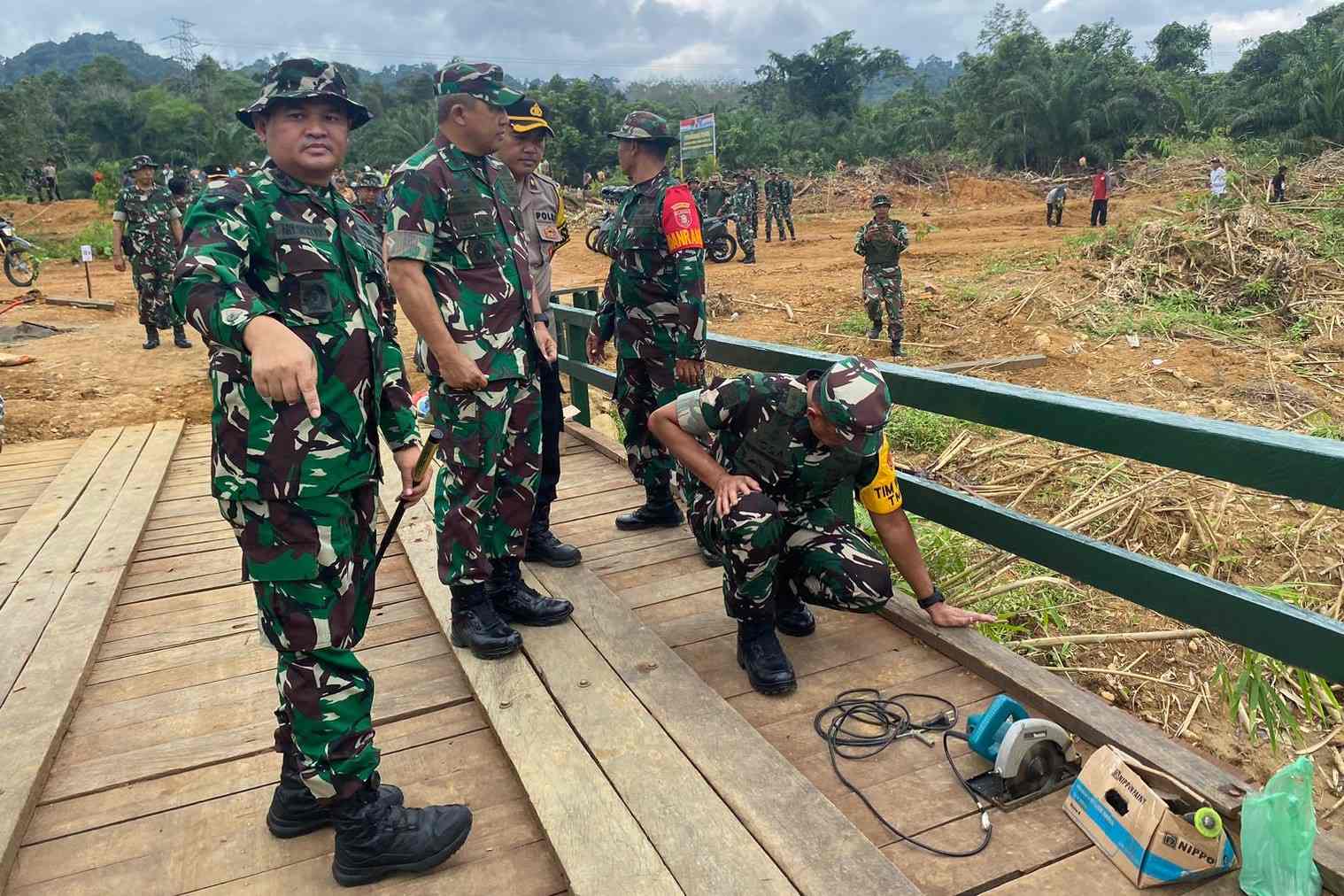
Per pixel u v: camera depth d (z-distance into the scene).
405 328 11.33
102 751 2.69
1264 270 11.28
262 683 3.05
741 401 2.84
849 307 12.60
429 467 2.31
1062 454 6.27
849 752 2.61
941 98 45.69
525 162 4.04
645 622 3.42
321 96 1.92
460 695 2.94
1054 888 2.08
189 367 8.78
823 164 43.06
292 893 2.14
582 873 2.08
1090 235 15.79
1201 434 2.27
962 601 4.21
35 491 5.20
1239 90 34.47
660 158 3.85
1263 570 4.89
